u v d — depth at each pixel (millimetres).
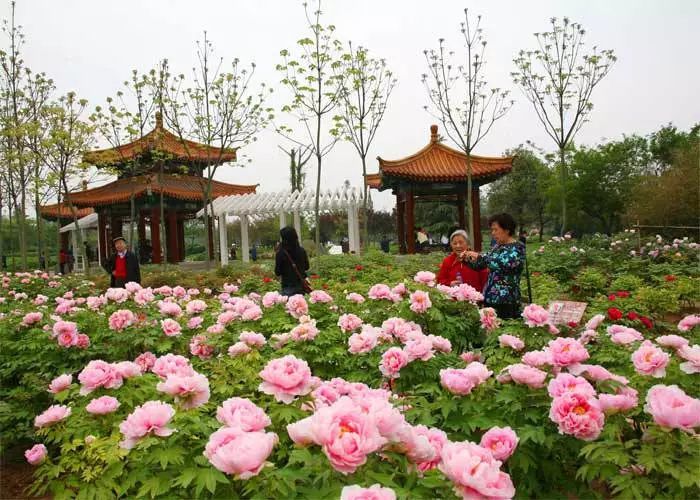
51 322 4883
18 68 19609
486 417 2465
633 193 35031
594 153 42281
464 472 1526
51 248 50562
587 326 3912
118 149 21094
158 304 5727
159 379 3152
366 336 3367
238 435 1729
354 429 1617
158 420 2006
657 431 2057
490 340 3863
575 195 41844
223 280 14914
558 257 15312
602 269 14133
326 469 1773
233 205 23938
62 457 2652
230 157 25906
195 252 50312
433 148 23203
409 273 13969
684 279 10141
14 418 4254
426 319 4289
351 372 3922
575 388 2154
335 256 17453
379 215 50844
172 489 2014
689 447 1935
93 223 34281
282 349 3920
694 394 2828
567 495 2488
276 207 22953
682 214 28094
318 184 17188
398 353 2902
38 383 4238
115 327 4516
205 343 4250
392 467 1895
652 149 45031
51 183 19500
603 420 2084
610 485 2191
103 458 2217
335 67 17094
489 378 2650
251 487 1770
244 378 3154
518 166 48281
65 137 18234
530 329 3799
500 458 1903
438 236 40531
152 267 22000
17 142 18906
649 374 2605
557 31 20328
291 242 7523
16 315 5387
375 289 4746
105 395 2818
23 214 20125
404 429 1746
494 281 5367
